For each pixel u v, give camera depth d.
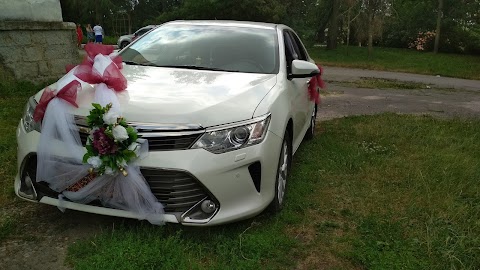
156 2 53.47
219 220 2.87
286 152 3.71
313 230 3.28
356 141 5.78
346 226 3.35
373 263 2.85
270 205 3.33
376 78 15.76
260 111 3.10
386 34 31.45
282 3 29.56
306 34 29.33
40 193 3.05
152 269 2.62
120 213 2.86
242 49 4.25
